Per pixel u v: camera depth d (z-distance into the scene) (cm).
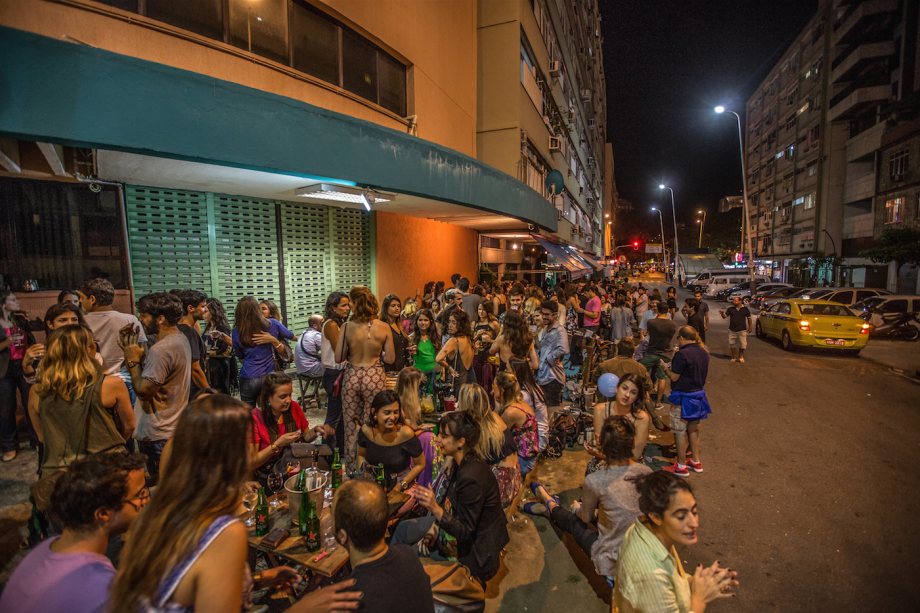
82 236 539
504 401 441
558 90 2258
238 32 631
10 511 357
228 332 596
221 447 133
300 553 254
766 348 1353
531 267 2145
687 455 560
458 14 1266
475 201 852
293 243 785
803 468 530
